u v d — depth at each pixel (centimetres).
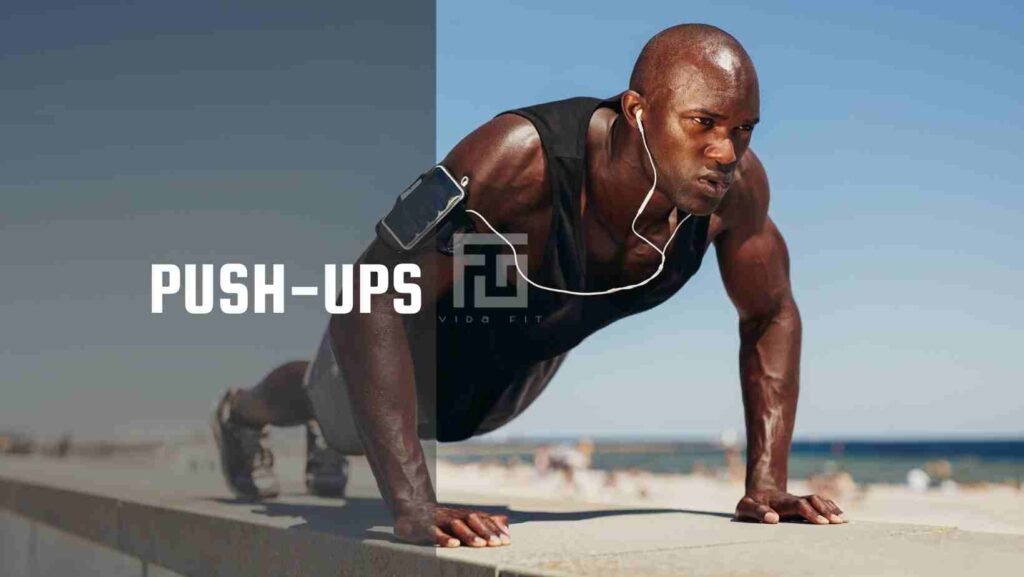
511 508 317
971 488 3078
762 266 274
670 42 220
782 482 271
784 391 279
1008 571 170
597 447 8762
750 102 216
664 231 239
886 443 8950
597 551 188
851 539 214
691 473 4391
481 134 224
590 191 231
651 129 219
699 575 162
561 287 235
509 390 277
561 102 233
